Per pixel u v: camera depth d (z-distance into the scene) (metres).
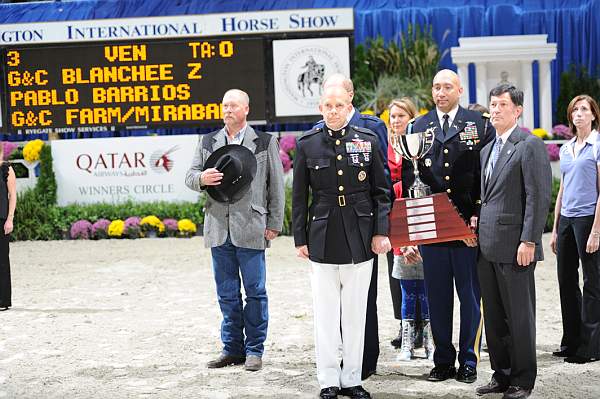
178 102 13.27
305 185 4.51
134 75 13.27
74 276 9.32
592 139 5.21
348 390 4.45
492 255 4.28
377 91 13.81
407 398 4.42
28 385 4.86
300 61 13.27
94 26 13.26
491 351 4.45
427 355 5.32
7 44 13.35
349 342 4.45
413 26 14.50
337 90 4.40
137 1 14.88
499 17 14.59
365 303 4.47
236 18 13.23
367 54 14.27
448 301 4.77
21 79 13.40
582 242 5.14
